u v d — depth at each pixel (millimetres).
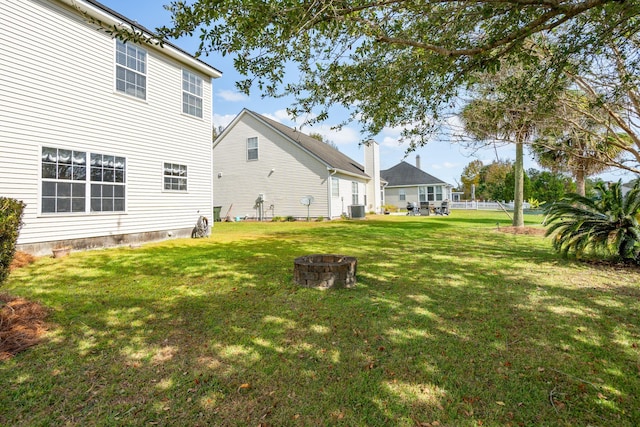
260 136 18328
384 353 2631
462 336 2918
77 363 2471
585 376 2291
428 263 5969
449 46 3172
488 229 12133
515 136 5895
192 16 2289
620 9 2352
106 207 7863
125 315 3420
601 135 5555
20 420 1865
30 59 6438
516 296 4012
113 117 7996
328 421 1881
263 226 14211
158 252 7258
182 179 10039
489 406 1997
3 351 2561
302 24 2438
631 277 4855
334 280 4402
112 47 7969
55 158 6848
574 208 6250
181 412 1951
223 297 4020
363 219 18000
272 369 2402
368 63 3693
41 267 5641
